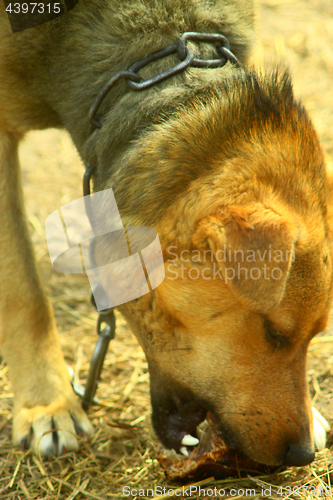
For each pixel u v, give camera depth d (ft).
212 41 9.50
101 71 9.54
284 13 32.14
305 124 9.05
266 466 9.21
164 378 9.37
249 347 8.41
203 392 8.91
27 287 11.02
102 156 9.40
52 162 22.30
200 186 8.04
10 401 11.85
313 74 26.05
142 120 8.93
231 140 8.38
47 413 10.47
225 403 8.73
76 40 9.76
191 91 8.91
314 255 7.91
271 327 8.18
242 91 8.77
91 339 14.07
